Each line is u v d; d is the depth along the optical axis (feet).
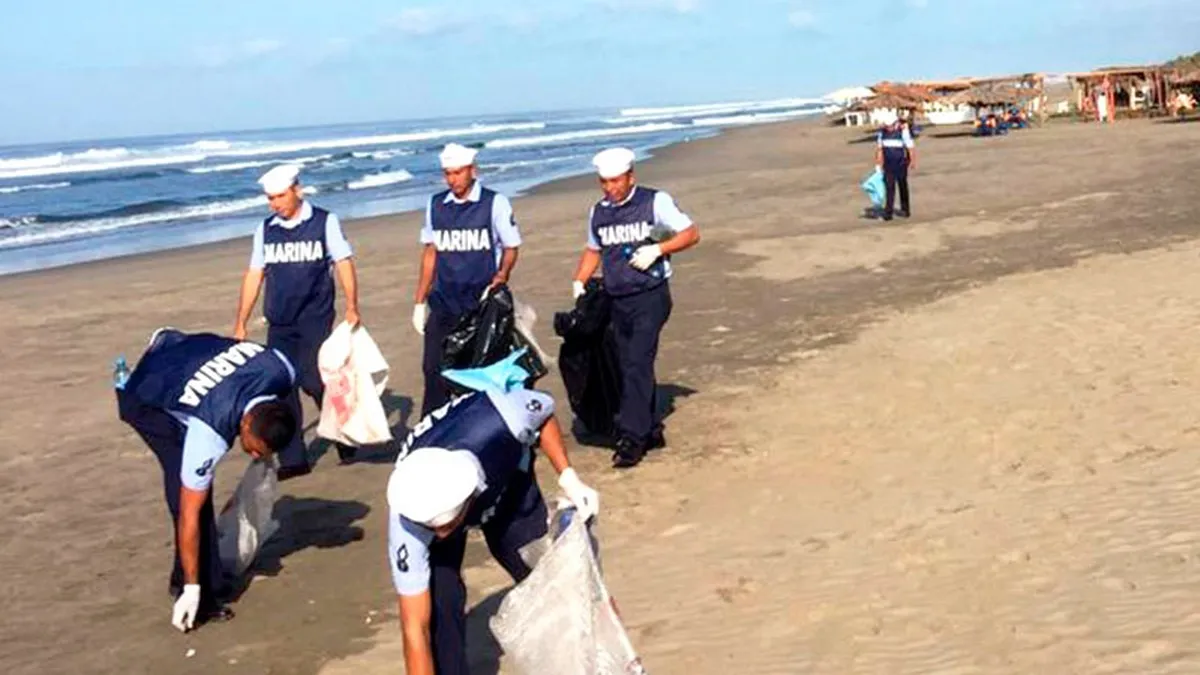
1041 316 35.96
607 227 25.29
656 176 121.60
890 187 65.98
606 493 23.94
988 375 29.96
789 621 17.12
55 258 85.25
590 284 26.40
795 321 39.68
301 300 25.90
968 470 23.11
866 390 29.81
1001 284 42.32
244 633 19.10
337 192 138.51
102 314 53.78
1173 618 15.79
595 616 12.98
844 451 25.17
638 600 18.45
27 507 26.84
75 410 35.99
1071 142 121.08
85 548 23.94
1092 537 18.94
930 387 29.43
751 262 53.72
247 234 94.22
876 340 35.40
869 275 47.73
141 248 88.74
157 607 20.61
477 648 17.51
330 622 19.27
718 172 122.01
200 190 159.33
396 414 32.42
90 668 18.33
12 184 198.08
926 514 20.86
